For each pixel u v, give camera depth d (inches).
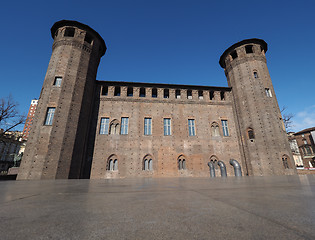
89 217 82.7
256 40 1008.9
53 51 862.5
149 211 93.5
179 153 866.8
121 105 929.5
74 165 711.7
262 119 858.8
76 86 805.9
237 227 64.8
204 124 946.7
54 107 743.1
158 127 906.1
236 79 995.3
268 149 807.1
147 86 994.1
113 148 832.9
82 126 788.6
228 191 172.9
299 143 2199.8
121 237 56.7
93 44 932.6
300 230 58.6
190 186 236.7
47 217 82.8
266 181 323.9
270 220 72.1
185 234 59.0
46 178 636.7
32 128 719.1
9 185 296.7
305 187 200.4
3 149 2023.9
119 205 110.1
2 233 60.1
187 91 1042.7
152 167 826.8
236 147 917.8
